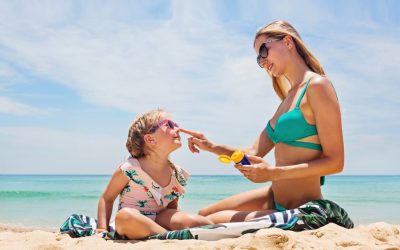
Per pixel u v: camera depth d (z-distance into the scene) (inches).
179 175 170.1
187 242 122.9
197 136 173.2
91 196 791.1
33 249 122.4
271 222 136.9
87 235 156.6
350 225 149.8
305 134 151.3
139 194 161.6
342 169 147.3
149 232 138.9
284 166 145.3
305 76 157.0
